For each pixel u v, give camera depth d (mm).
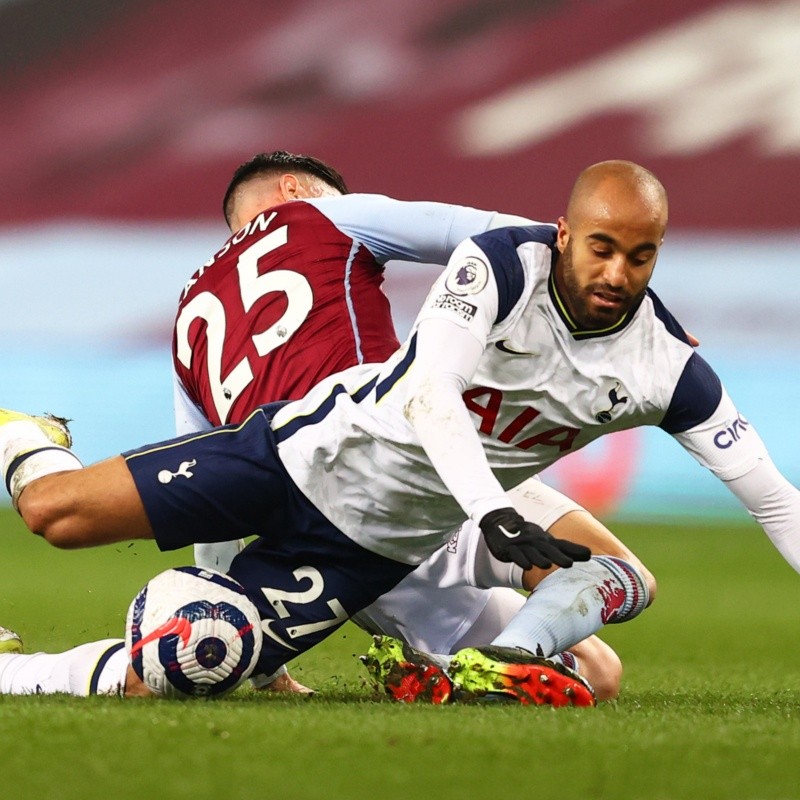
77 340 64438
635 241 10641
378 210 14516
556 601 11898
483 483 10469
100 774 7895
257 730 9203
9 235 72188
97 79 74938
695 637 22891
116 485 12141
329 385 12367
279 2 75125
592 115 71875
